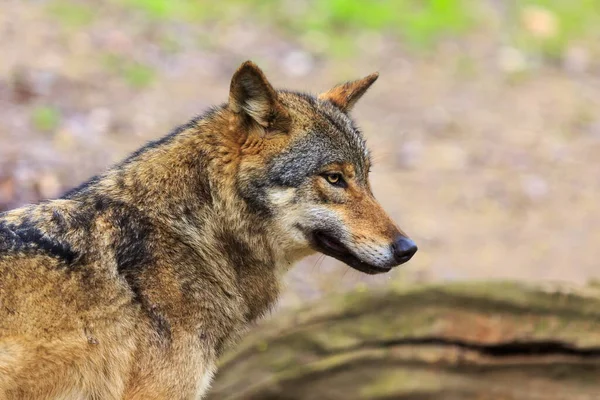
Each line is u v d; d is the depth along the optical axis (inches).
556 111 1003.3
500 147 891.4
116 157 700.7
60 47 909.2
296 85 945.5
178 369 322.7
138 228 324.8
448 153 864.3
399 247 350.0
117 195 329.7
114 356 315.6
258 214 343.6
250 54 1011.9
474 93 1028.5
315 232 353.7
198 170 340.2
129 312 315.3
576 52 1202.0
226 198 340.2
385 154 814.5
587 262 666.8
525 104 1016.2
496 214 748.6
